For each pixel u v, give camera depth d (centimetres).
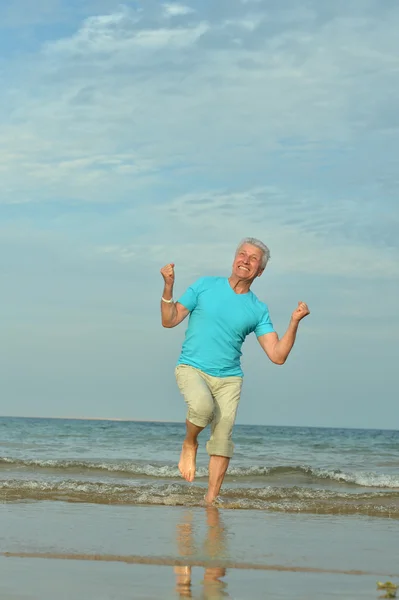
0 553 349
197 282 583
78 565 326
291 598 273
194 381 563
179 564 336
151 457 1533
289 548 389
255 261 568
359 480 997
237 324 568
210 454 593
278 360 562
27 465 1082
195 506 582
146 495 632
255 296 584
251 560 350
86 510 536
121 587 283
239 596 274
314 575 321
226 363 574
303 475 1061
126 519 490
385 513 571
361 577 319
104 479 909
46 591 271
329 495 691
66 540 390
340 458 1712
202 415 556
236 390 583
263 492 696
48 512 518
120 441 2292
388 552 388
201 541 400
